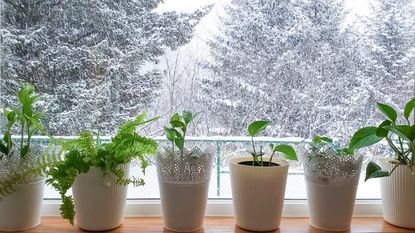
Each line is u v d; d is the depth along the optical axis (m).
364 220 1.26
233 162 1.18
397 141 1.32
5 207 1.07
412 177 1.14
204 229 1.17
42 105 1.29
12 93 1.28
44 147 1.14
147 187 1.32
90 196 1.08
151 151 1.12
